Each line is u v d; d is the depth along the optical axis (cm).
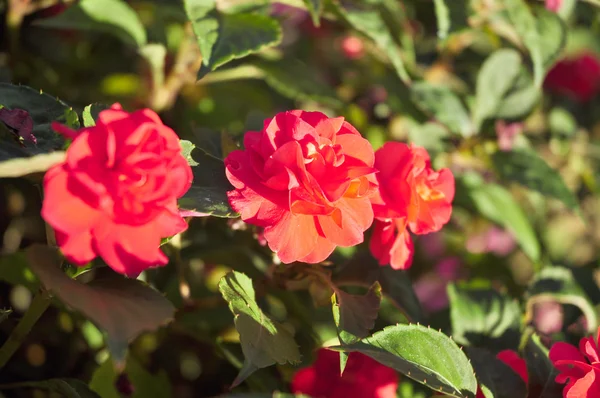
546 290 47
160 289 46
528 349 41
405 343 37
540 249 54
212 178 38
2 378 43
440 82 55
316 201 35
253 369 36
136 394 43
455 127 50
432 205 40
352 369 41
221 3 44
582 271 51
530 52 47
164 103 49
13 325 44
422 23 58
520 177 49
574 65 66
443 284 60
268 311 42
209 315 44
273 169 36
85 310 33
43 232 46
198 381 47
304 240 36
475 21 48
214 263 47
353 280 43
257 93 54
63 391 39
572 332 47
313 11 43
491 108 50
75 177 33
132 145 33
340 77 60
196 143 44
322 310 44
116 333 33
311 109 56
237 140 45
